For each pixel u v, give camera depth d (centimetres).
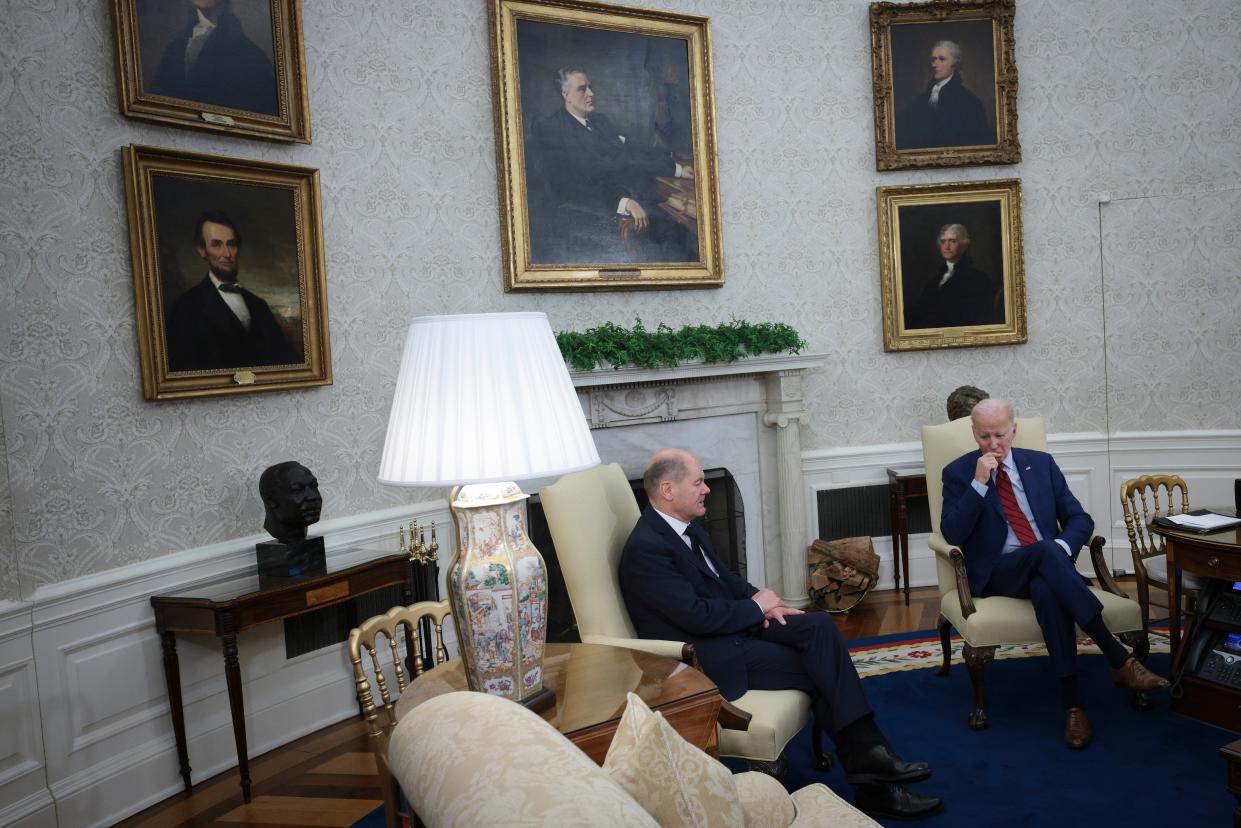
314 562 382
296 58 411
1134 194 584
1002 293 592
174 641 348
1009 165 591
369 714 231
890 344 591
